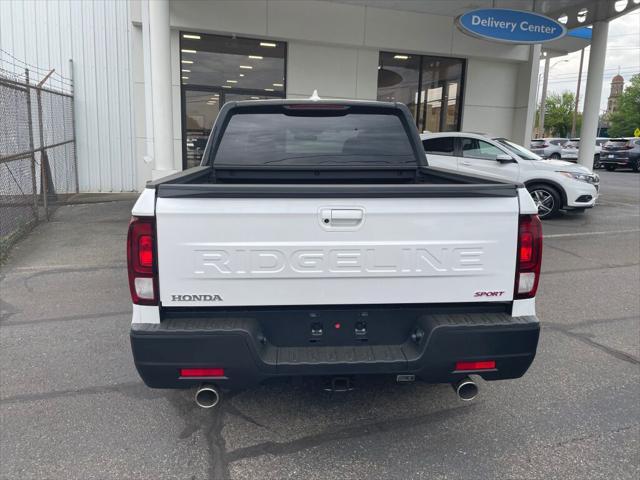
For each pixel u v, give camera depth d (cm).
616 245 805
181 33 1153
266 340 269
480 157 1036
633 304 536
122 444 292
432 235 258
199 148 1205
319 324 270
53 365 388
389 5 1218
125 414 323
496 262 264
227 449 289
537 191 1012
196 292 254
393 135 398
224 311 263
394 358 263
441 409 332
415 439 299
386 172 402
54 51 1212
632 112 5972
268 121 391
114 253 721
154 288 252
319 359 261
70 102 1220
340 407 334
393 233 256
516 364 270
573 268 675
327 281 259
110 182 1277
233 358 254
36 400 338
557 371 384
